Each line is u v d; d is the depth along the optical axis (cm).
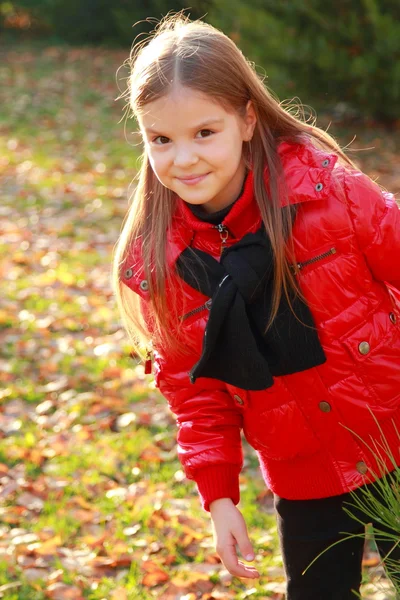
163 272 229
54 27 1947
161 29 251
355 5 1066
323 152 221
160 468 444
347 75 1070
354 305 225
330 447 236
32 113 1379
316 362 223
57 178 1027
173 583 347
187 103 204
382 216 224
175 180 212
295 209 219
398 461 238
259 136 224
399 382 232
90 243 806
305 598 249
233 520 237
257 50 1118
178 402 247
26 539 379
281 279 216
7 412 500
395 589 235
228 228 225
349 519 242
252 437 245
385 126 1177
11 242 805
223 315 214
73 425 489
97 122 1317
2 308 646
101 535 382
